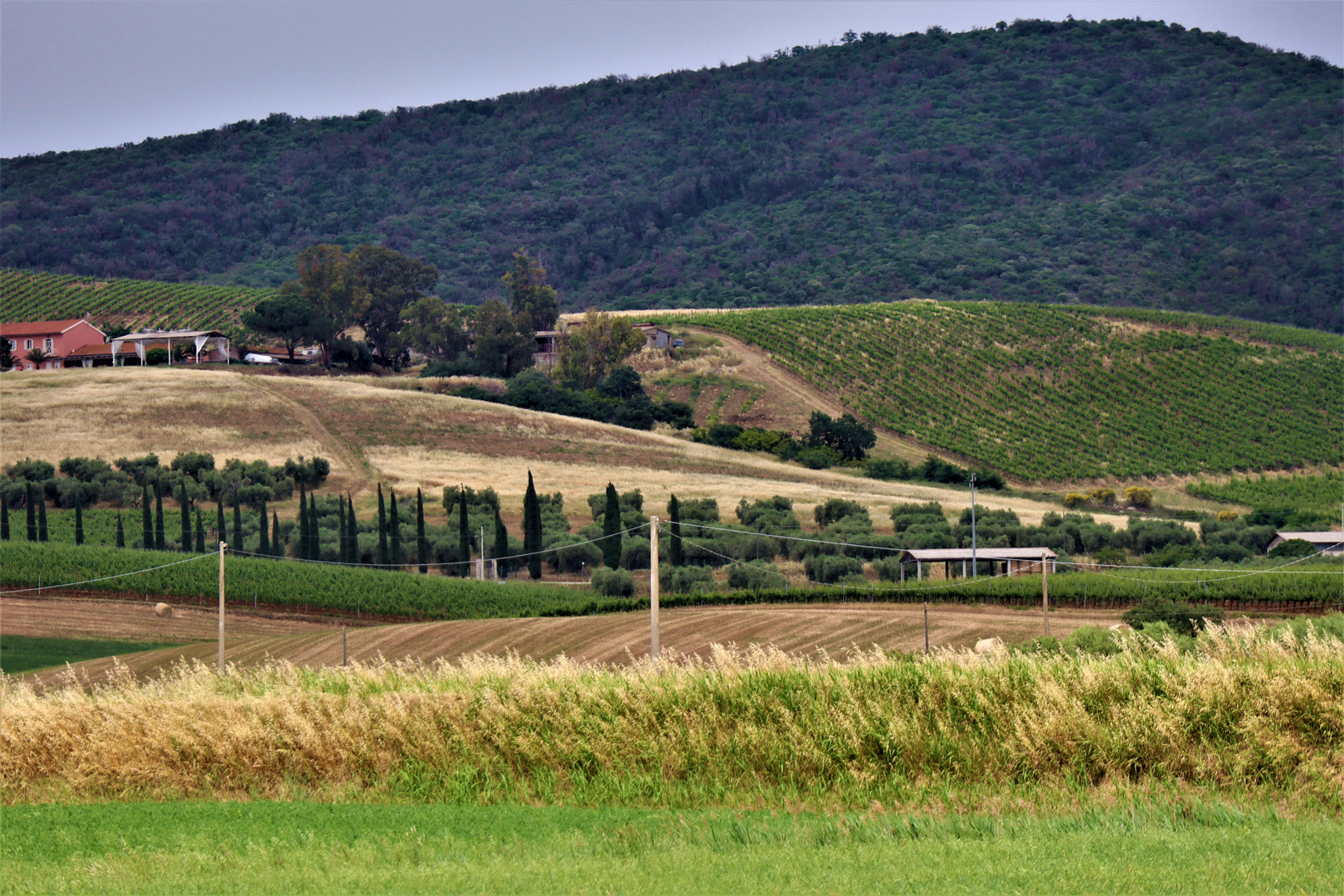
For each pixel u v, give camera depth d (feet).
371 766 196.75
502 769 189.67
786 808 162.81
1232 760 161.58
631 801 174.29
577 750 187.73
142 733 209.67
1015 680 184.34
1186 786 160.86
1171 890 113.91
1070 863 122.31
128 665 545.03
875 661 199.72
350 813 166.91
